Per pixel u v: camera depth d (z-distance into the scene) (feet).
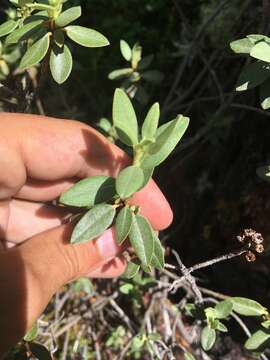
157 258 0.38
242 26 0.64
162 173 0.75
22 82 0.59
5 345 0.35
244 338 0.63
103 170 0.46
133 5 0.88
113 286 0.66
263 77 0.40
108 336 0.64
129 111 0.33
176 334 0.64
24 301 0.35
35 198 0.49
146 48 0.86
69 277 0.39
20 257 0.36
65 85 0.81
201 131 0.64
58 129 0.44
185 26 0.73
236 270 0.64
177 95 0.79
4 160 0.42
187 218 0.71
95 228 0.35
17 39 0.41
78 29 0.41
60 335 0.65
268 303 0.62
